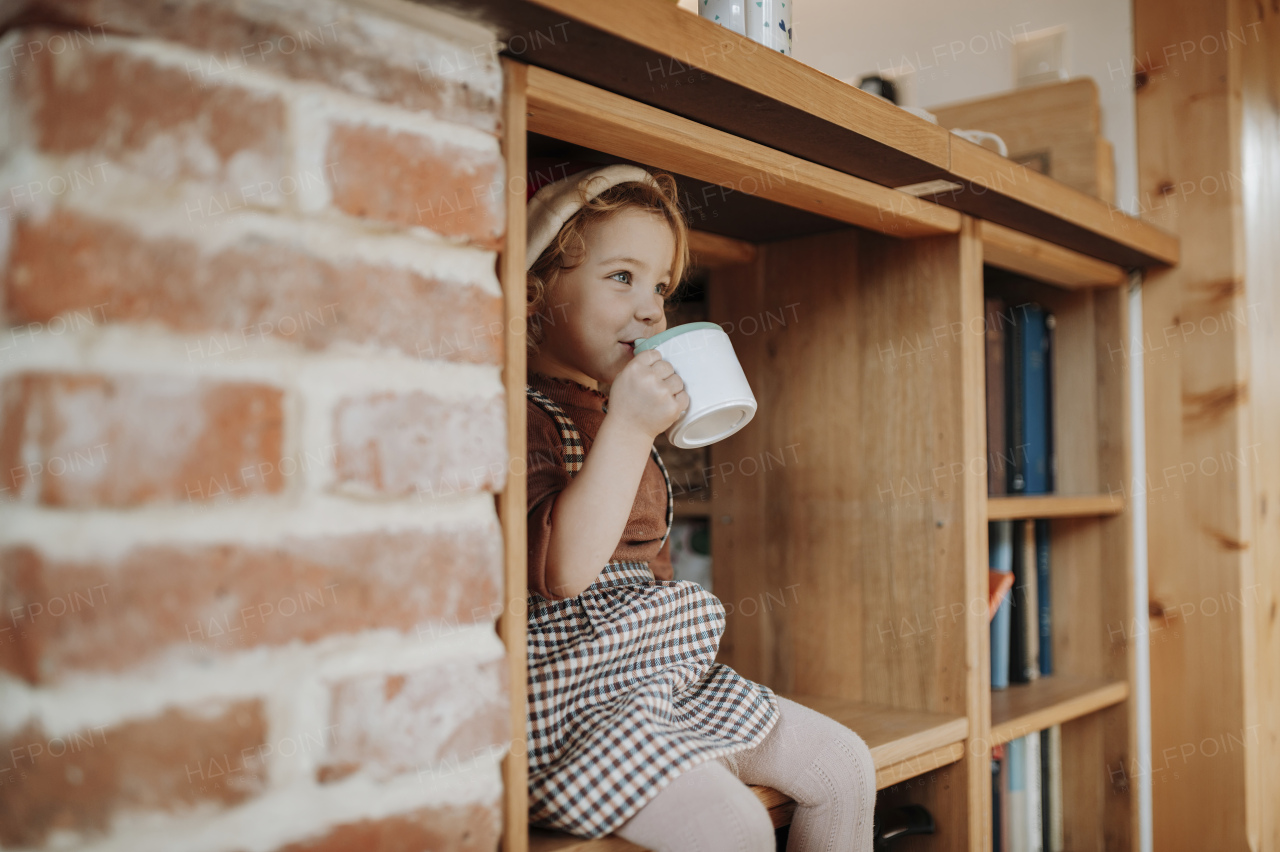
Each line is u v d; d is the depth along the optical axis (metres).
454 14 0.62
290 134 0.55
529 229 0.92
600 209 0.93
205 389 0.52
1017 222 1.18
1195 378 1.44
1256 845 1.38
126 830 0.48
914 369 1.16
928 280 1.15
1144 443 1.49
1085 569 1.50
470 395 0.63
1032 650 1.46
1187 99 1.45
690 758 0.77
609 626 0.87
